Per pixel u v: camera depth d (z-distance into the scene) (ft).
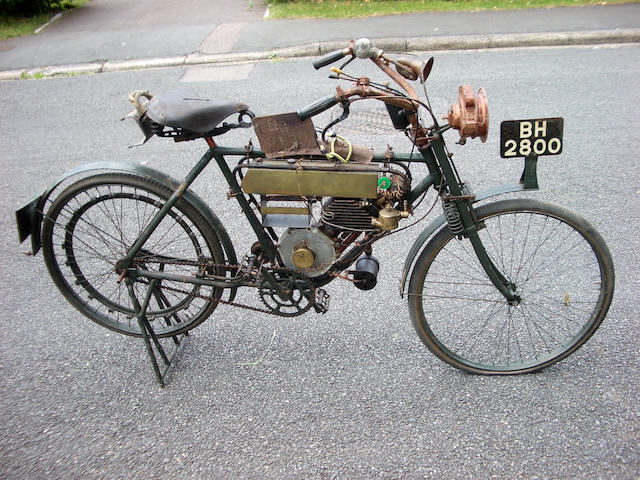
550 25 23.25
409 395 8.83
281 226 8.05
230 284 8.85
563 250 11.58
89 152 16.49
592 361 9.16
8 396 9.16
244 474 7.75
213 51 23.88
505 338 9.78
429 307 10.50
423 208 13.20
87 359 9.86
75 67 23.54
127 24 28.45
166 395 9.09
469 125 6.91
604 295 8.51
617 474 7.43
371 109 16.89
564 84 18.30
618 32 21.79
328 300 9.00
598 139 15.14
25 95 21.17
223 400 8.95
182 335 10.27
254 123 7.45
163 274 8.89
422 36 23.16
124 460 8.04
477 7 26.40
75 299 9.82
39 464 8.01
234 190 8.24
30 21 30.19
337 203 7.81
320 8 28.25
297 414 8.62
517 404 8.55
